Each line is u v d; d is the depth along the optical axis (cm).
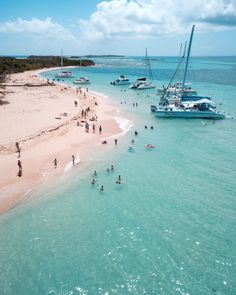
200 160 3747
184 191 2975
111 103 7262
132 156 3841
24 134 4103
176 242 2231
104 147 4116
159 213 2600
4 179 2983
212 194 2923
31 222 2419
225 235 2317
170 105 6256
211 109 5897
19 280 1877
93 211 2608
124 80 10844
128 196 2867
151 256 2089
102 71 17850
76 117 5316
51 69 18550
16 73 14125
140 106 6969
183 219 2516
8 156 3484
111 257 2078
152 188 3031
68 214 2548
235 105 7025
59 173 3225
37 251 2117
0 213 2486
